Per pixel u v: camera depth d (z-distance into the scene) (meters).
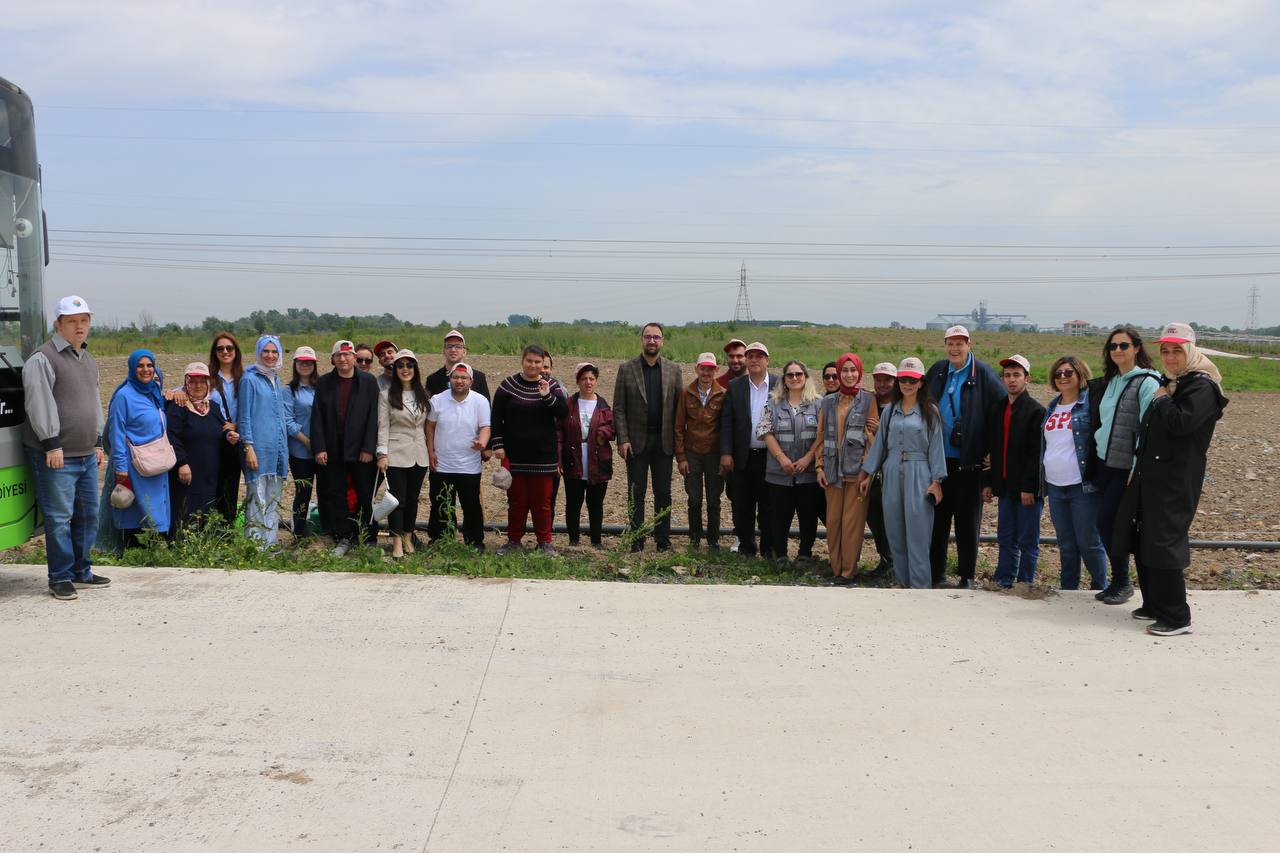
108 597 6.87
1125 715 5.20
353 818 4.05
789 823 4.09
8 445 6.63
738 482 9.41
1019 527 8.04
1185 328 6.27
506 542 9.35
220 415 8.74
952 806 4.25
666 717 5.08
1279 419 22.55
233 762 4.49
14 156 6.89
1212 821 4.16
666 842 3.93
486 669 5.67
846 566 8.48
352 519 9.05
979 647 6.20
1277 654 6.11
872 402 8.47
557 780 4.41
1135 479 6.50
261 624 6.36
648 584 7.66
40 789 4.22
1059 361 7.50
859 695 5.41
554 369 26.80
